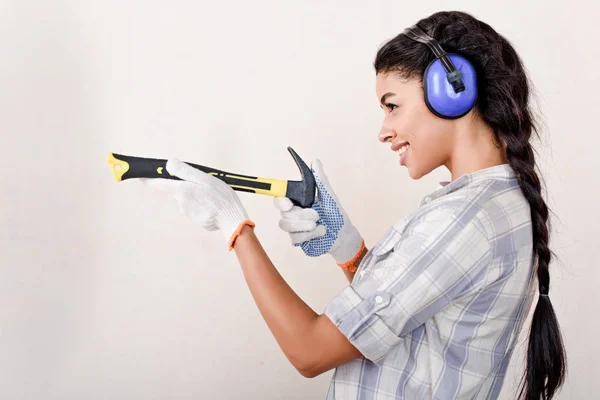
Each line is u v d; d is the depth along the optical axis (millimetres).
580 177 1714
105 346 1539
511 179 833
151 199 1531
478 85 806
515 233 806
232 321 1624
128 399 1570
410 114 825
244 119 1569
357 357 813
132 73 1482
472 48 798
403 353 830
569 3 1649
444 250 760
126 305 1545
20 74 1398
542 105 1676
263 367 1655
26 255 1444
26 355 1468
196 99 1533
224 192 963
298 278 1660
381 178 1659
